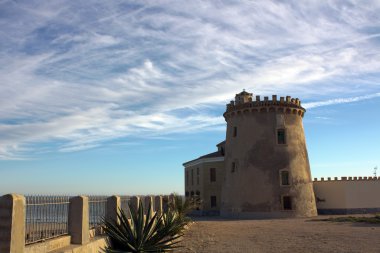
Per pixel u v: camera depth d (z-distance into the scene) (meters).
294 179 47.00
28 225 10.88
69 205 13.29
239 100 51.84
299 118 50.56
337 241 21.20
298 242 21.34
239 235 25.33
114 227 14.87
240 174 48.19
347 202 49.69
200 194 57.97
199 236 24.83
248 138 48.59
